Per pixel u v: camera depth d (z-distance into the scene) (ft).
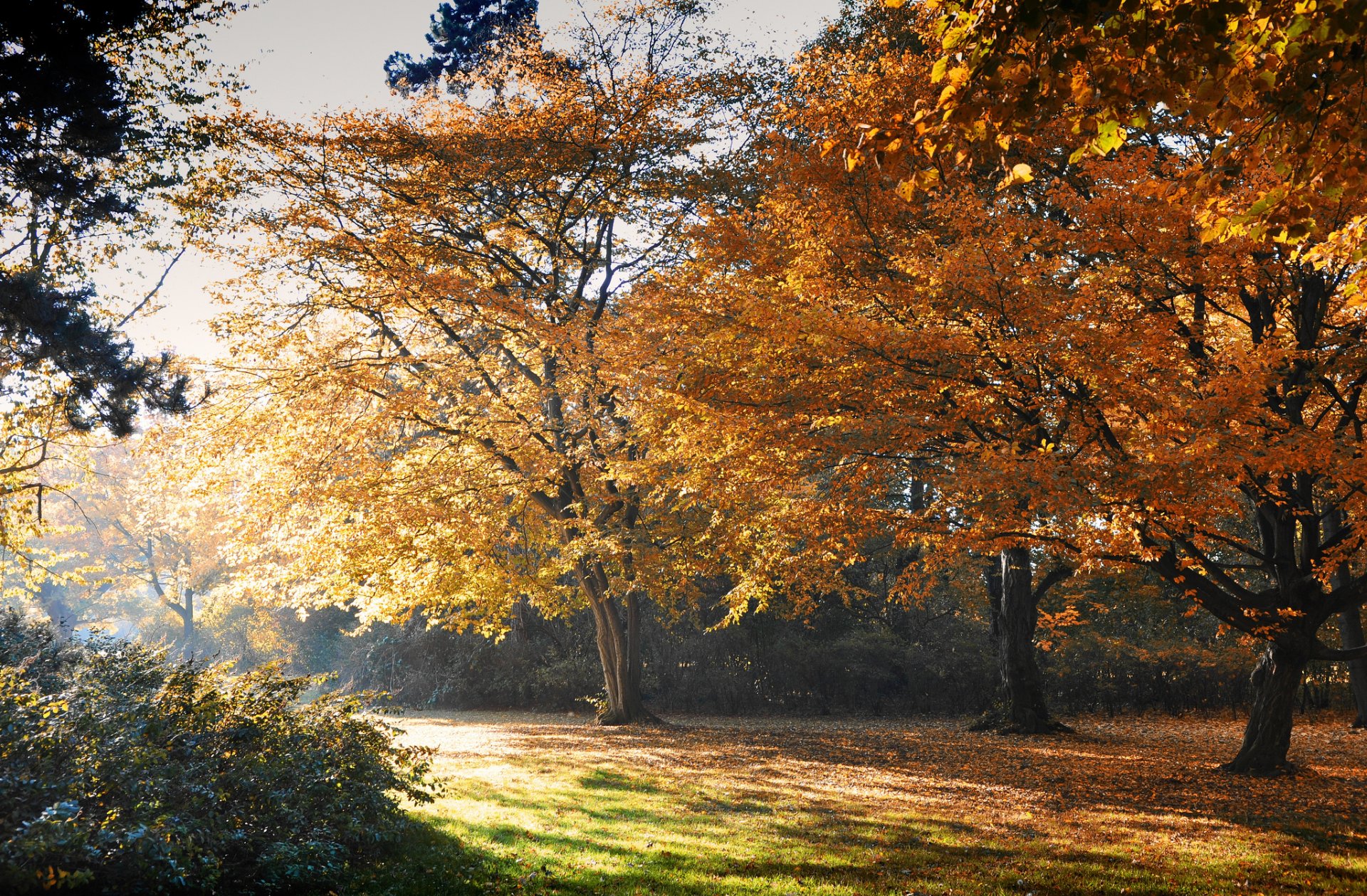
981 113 15.37
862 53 45.52
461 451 65.21
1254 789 40.60
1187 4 14.43
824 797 38.32
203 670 27.55
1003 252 31.71
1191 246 32.60
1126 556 35.78
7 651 33.09
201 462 57.72
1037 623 60.23
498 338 65.41
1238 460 28.07
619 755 52.11
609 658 73.46
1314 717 79.92
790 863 26.63
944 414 34.42
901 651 89.97
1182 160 36.78
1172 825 32.71
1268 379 29.68
